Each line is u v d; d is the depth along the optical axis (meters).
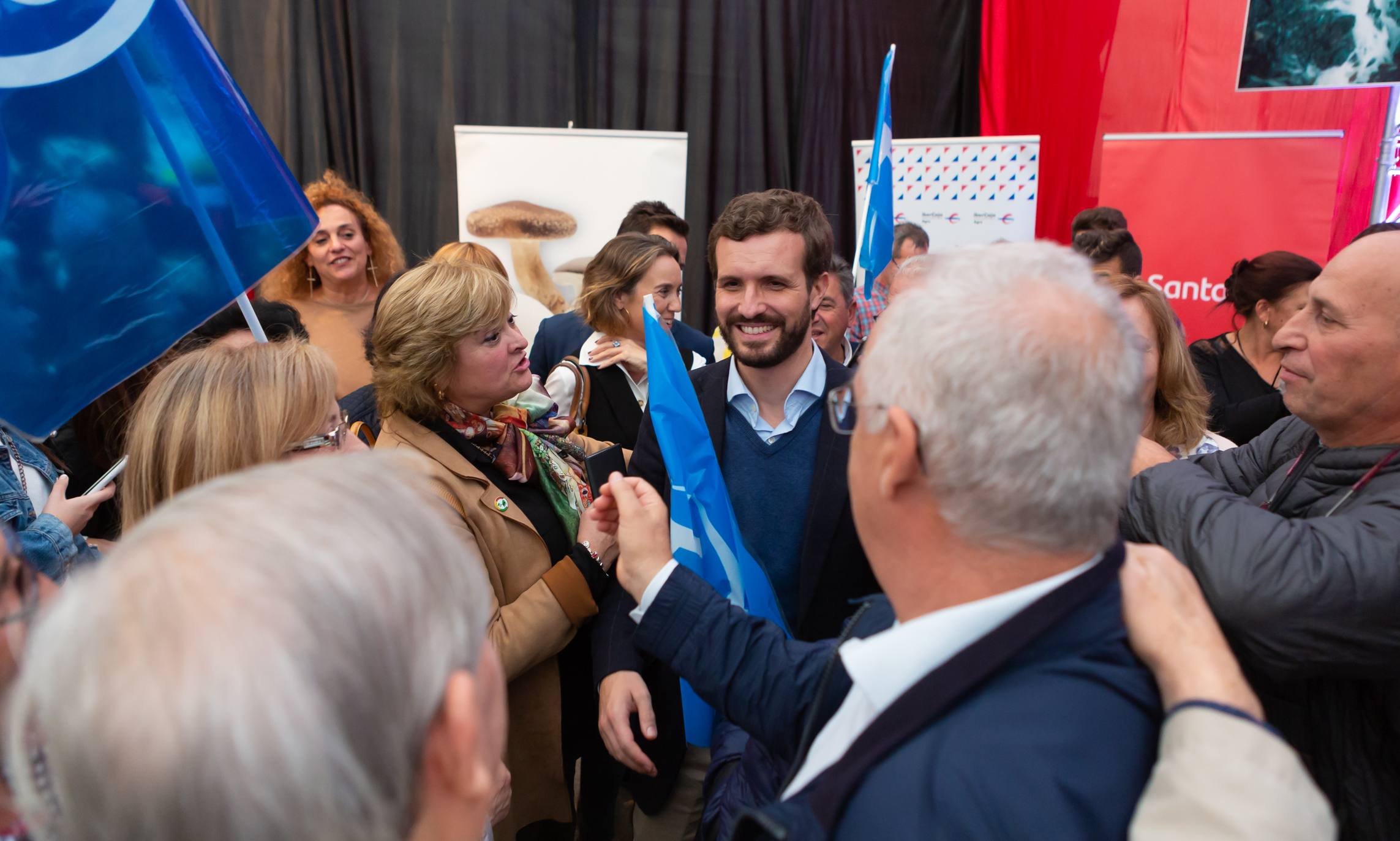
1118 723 0.56
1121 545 0.66
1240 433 2.46
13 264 1.07
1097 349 0.59
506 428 1.55
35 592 0.61
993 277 0.63
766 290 1.44
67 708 0.40
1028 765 0.53
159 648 0.40
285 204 1.23
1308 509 1.09
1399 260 0.98
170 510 0.47
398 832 0.44
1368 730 0.99
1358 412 1.03
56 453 1.74
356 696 0.42
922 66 4.97
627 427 2.46
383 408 1.50
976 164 4.23
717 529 1.37
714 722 1.40
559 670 1.61
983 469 0.59
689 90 4.61
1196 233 4.07
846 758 0.61
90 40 1.10
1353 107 4.66
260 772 0.39
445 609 0.49
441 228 4.37
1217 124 4.81
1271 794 0.50
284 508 0.47
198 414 1.09
